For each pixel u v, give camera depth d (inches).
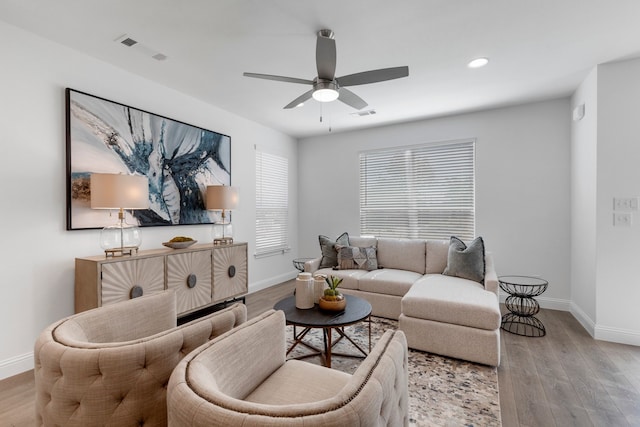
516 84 129.0
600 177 111.4
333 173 208.7
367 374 36.3
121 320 59.1
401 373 44.1
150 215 123.0
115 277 95.5
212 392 32.3
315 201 215.9
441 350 99.5
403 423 45.5
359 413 29.9
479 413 71.9
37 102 92.3
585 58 107.0
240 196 172.1
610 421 68.9
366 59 106.4
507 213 156.8
